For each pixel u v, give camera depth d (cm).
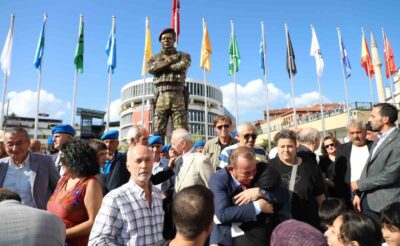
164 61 1041
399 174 375
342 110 3178
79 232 281
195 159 417
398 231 264
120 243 256
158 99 1060
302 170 375
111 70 1789
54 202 304
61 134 525
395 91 4216
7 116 5812
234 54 1922
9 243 150
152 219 276
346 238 230
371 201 395
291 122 4828
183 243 173
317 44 2016
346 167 479
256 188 294
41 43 1734
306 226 174
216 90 7244
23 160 418
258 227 289
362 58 2214
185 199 178
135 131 507
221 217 288
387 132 411
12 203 175
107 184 424
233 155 306
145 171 277
